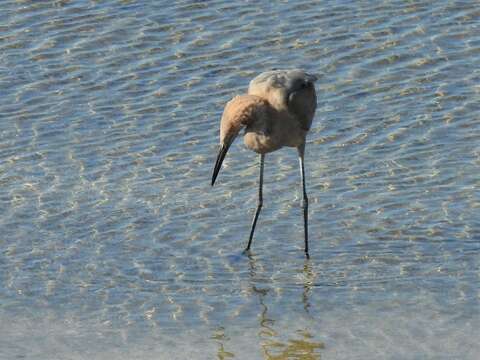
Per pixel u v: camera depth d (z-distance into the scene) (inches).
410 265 524.7
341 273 522.0
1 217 575.2
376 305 490.0
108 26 778.8
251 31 768.9
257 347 456.4
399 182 602.9
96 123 675.4
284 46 751.1
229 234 561.6
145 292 507.2
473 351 444.8
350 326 472.1
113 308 492.7
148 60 741.9
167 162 633.0
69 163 631.8
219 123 671.1
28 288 510.3
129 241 553.6
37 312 488.7
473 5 783.1
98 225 568.4
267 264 533.3
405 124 663.1
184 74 725.3
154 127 670.5
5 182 610.9
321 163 628.4
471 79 705.6
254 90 560.4
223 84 712.4
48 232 561.6
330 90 704.4
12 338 465.1
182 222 571.2
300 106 552.1
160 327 475.2
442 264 523.5
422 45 743.7
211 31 770.8
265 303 496.4
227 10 796.0
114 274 523.5
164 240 555.2
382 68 723.4
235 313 487.8
